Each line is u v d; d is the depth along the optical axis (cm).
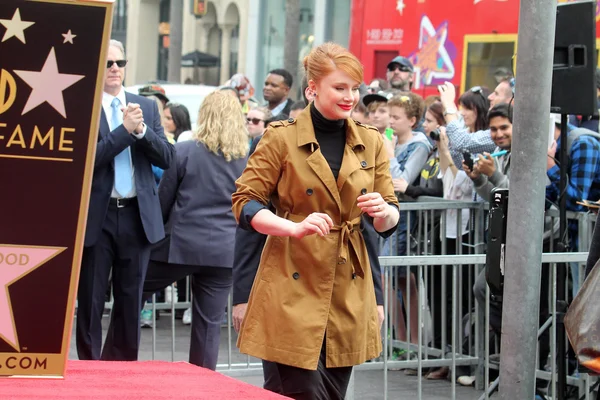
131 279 640
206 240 681
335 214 412
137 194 634
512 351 463
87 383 319
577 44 605
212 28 4247
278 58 2031
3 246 268
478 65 1240
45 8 262
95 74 266
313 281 410
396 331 745
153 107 665
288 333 407
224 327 986
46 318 272
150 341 957
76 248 272
